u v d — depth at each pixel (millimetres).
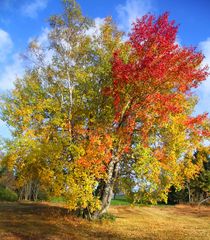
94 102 21172
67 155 20078
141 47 18641
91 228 19438
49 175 19125
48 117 21531
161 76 17891
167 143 19891
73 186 18812
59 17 21766
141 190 19516
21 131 20156
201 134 20609
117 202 45156
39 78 22047
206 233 20266
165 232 20109
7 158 19625
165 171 19953
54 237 16188
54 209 26469
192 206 42031
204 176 48250
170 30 18438
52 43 21953
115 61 18953
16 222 19625
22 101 21000
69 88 21578
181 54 18391
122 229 20109
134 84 18656
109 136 19312
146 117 19078
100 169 19125
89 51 21719
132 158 20375
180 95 19266
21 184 20359
